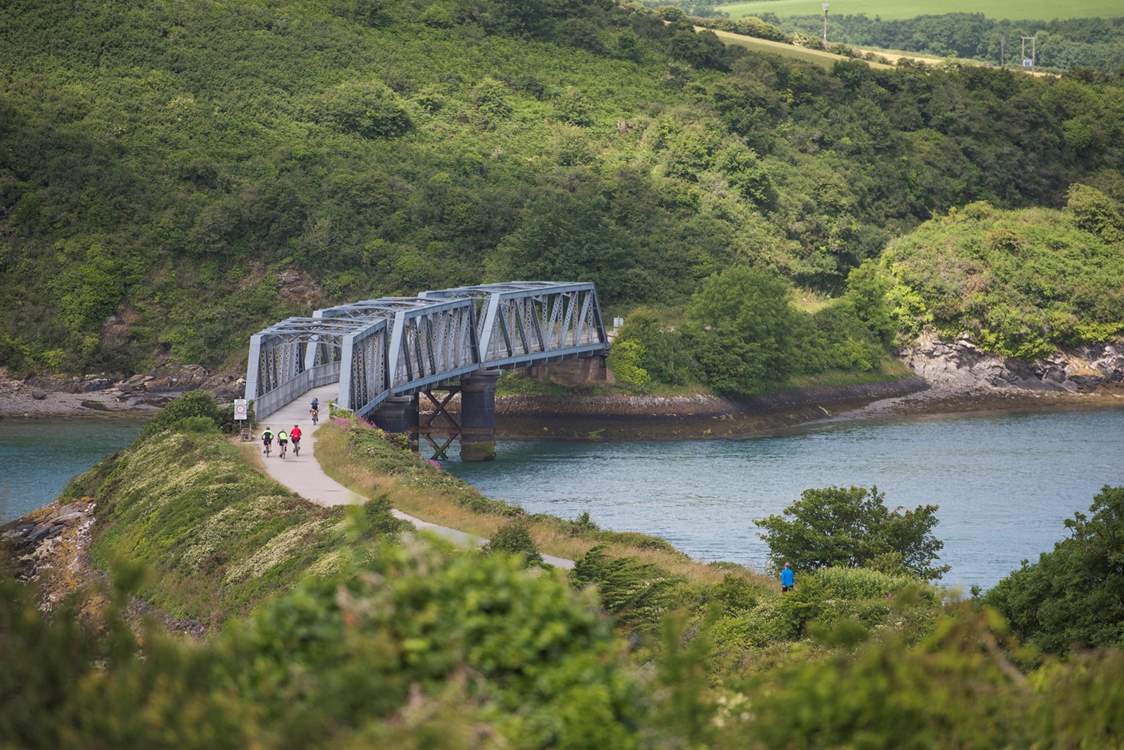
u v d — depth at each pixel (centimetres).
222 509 6128
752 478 10456
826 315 16575
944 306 16712
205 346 15362
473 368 11969
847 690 1330
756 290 15188
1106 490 3697
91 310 15388
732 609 4138
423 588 1327
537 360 13138
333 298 16150
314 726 1161
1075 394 16425
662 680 1409
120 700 1221
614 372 14488
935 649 1504
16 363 14950
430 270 16188
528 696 1273
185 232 16375
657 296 16675
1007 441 12556
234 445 8038
